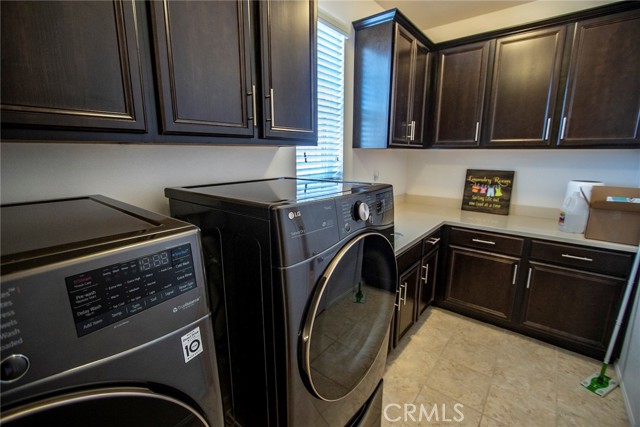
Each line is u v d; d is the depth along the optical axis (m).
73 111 0.65
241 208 0.81
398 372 1.87
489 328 2.33
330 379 0.97
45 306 0.40
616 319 1.80
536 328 2.17
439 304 2.61
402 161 3.10
